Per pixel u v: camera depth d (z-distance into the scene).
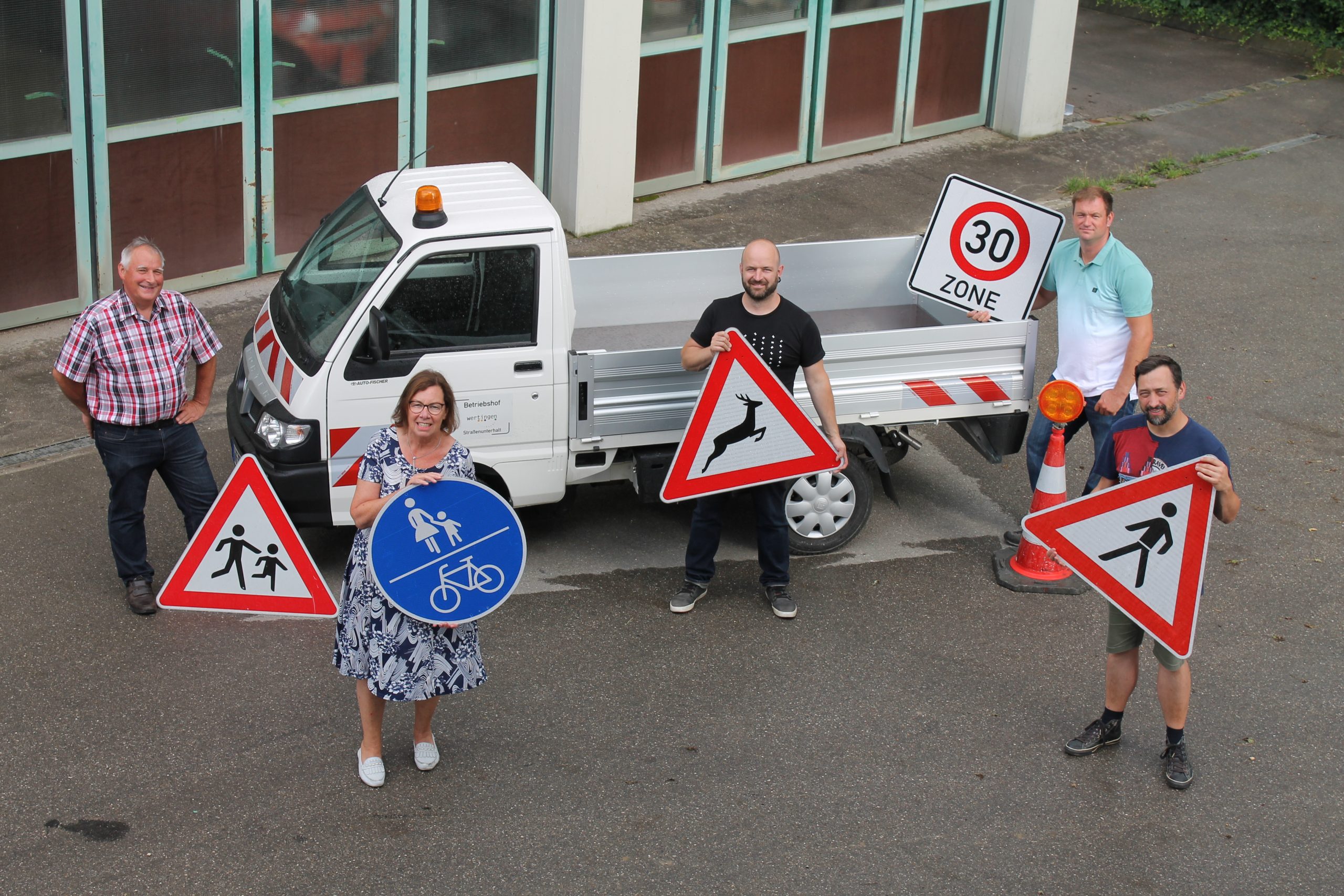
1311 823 5.29
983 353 6.98
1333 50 16.61
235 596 6.00
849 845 5.08
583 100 11.07
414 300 6.31
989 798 5.38
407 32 10.52
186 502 6.51
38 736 5.52
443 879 4.83
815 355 6.30
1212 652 6.43
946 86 14.12
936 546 7.35
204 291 10.23
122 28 9.21
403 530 4.89
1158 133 14.41
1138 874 4.99
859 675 6.17
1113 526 5.29
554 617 6.55
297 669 6.07
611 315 7.68
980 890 4.88
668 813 5.22
